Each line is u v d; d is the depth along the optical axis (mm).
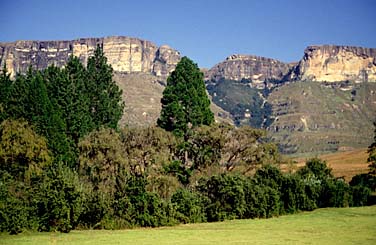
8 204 43781
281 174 66688
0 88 67062
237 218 59656
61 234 44562
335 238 41906
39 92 65000
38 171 54344
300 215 64062
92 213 49062
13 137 58219
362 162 129375
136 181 53188
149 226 51375
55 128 64562
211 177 60156
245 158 75188
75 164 67375
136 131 70250
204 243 39000
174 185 64750
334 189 73000
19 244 37781
